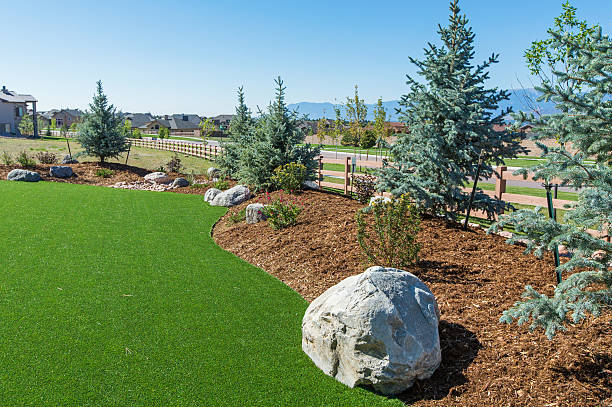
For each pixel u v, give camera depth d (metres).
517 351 4.08
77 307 5.42
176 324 5.07
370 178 11.05
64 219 9.98
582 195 3.83
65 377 3.98
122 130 21.05
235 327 5.07
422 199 8.18
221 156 18.58
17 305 5.41
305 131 14.22
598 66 3.82
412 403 3.73
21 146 36.88
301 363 4.36
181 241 8.67
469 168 8.64
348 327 3.96
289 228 8.80
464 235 7.53
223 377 4.07
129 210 11.30
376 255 6.62
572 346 4.02
